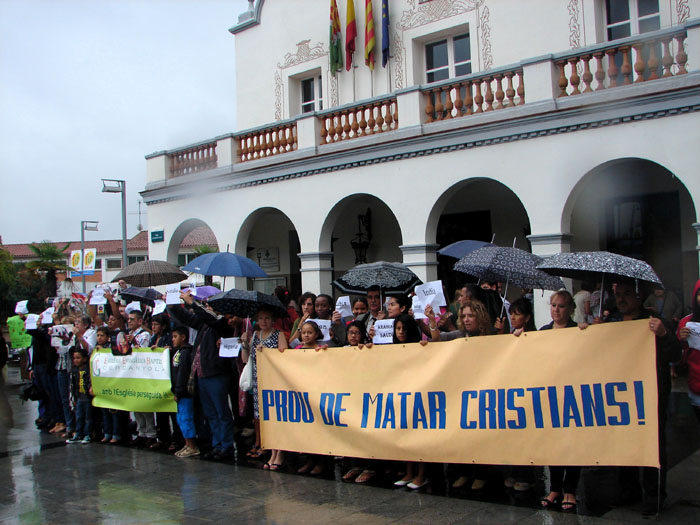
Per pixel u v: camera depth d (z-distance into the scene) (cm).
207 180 1556
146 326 940
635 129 961
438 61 1470
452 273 1488
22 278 3681
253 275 850
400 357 603
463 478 616
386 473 673
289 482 654
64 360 939
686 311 1185
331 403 640
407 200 1205
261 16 1756
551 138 1038
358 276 764
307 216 1367
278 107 1722
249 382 742
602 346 509
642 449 491
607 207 1276
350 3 1530
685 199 1191
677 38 951
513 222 1400
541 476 643
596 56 1013
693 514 506
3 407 1034
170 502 604
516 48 1300
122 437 892
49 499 633
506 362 546
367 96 1531
